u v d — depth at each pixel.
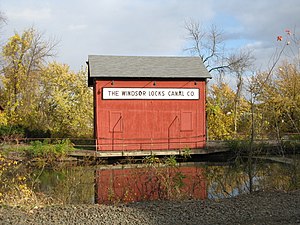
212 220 7.73
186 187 12.56
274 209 8.39
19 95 33.22
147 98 25.59
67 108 35.06
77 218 7.83
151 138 25.52
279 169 13.94
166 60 28.05
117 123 25.17
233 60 40.72
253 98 11.56
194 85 26.16
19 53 33.44
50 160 18.02
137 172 13.30
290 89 19.23
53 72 36.12
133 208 8.67
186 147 23.92
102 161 22.62
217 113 29.72
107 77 25.02
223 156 25.05
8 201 9.30
